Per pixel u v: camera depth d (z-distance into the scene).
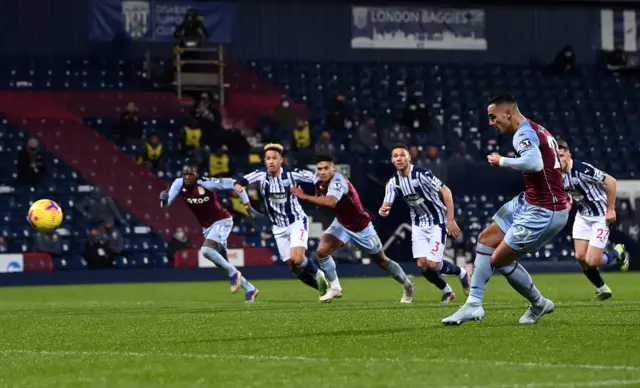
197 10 89.94
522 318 24.92
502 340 21.19
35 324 29.73
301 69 90.81
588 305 33.84
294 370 17.25
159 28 89.31
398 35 93.62
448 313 30.34
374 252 39.06
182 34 86.50
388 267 39.28
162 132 84.00
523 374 16.30
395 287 55.88
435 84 91.19
